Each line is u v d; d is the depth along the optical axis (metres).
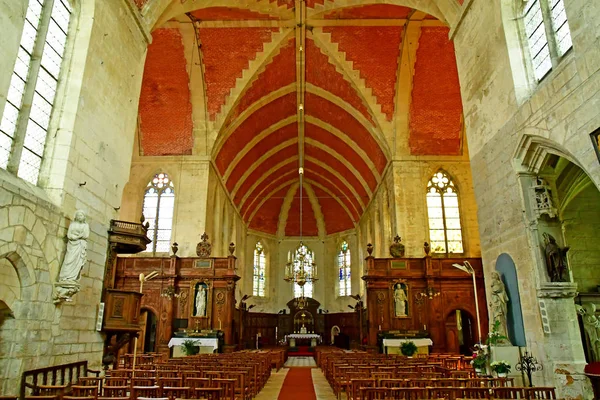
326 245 46.06
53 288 10.45
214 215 29.88
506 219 12.77
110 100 13.52
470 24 15.05
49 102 11.32
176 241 26.12
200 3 19.02
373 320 24.14
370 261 24.91
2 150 9.59
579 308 11.36
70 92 11.65
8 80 9.05
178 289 24.50
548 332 10.91
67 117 11.44
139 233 13.77
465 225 26.31
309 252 46.28
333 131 33.12
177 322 23.97
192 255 25.88
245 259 42.16
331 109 31.02
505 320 12.81
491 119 13.57
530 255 11.57
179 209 26.59
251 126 31.41
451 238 26.27
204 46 25.03
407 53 24.86
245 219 42.19
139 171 27.45
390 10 22.73
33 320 9.70
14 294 9.42
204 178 27.03
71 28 12.16
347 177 38.62
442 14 17.23
